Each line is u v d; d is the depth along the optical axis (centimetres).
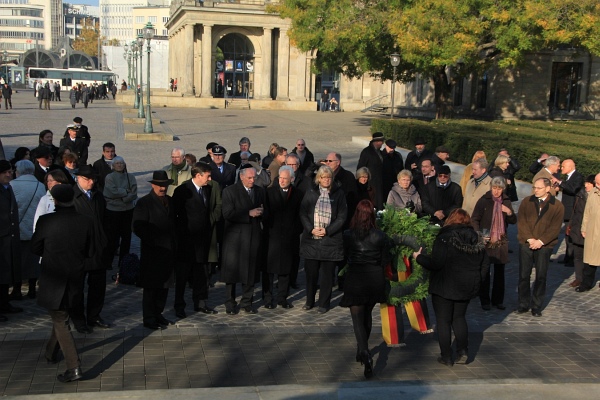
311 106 6931
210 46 6750
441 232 801
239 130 4103
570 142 2447
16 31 19525
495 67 4678
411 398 688
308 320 962
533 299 1027
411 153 1478
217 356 807
